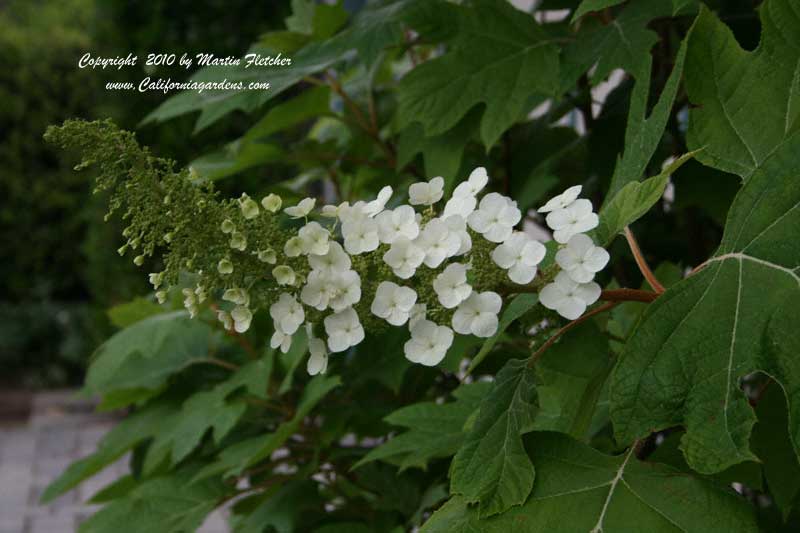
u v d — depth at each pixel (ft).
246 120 11.85
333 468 4.11
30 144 16.60
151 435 4.29
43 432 14.56
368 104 4.50
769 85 2.76
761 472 2.97
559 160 4.14
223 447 4.13
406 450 3.34
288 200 4.31
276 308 2.63
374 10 3.85
